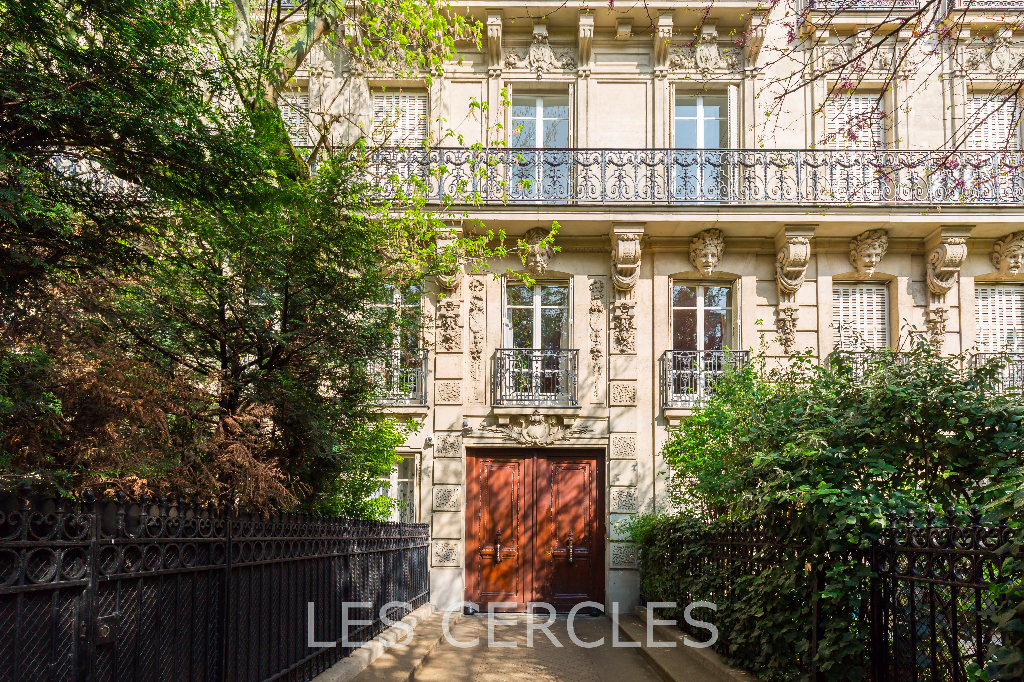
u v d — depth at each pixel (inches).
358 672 275.0
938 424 210.2
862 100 597.6
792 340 579.5
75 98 158.1
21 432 190.5
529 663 346.6
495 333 590.2
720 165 574.2
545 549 578.6
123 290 217.3
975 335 576.4
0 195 153.0
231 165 200.7
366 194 358.6
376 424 392.5
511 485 585.0
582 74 604.1
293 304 269.9
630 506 565.3
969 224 555.2
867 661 199.5
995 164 557.0
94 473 204.7
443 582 558.3
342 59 601.3
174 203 203.2
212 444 244.4
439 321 578.9
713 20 598.2
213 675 171.5
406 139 596.7
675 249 592.4
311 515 249.4
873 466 209.6
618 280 579.8
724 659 286.0
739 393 412.5
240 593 187.3
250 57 307.0
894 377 222.1
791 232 567.2
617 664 348.2
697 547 348.2
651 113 602.9
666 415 568.7
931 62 585.6
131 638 138.2
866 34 573.9
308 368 285.6
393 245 325.1
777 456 226.7
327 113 464.8
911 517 181.3
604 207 562.6
